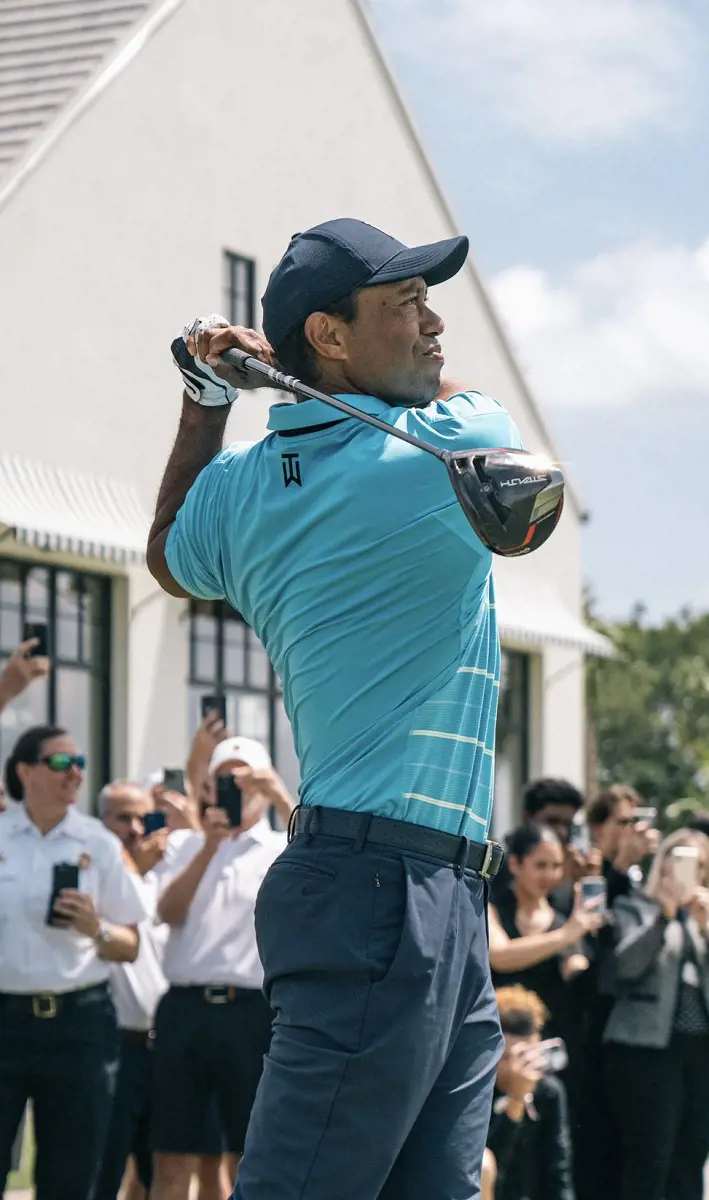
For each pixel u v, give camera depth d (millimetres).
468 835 3697
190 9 19344
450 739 3678
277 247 20453
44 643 9281
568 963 9656
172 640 18812
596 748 83938
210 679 19406
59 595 17719
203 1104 9102
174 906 9086
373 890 3611
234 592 3943
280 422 3773
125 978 9531
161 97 18922
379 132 22078
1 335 16906
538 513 3357
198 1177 9258
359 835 3631
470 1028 3729
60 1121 8469
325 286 3738
